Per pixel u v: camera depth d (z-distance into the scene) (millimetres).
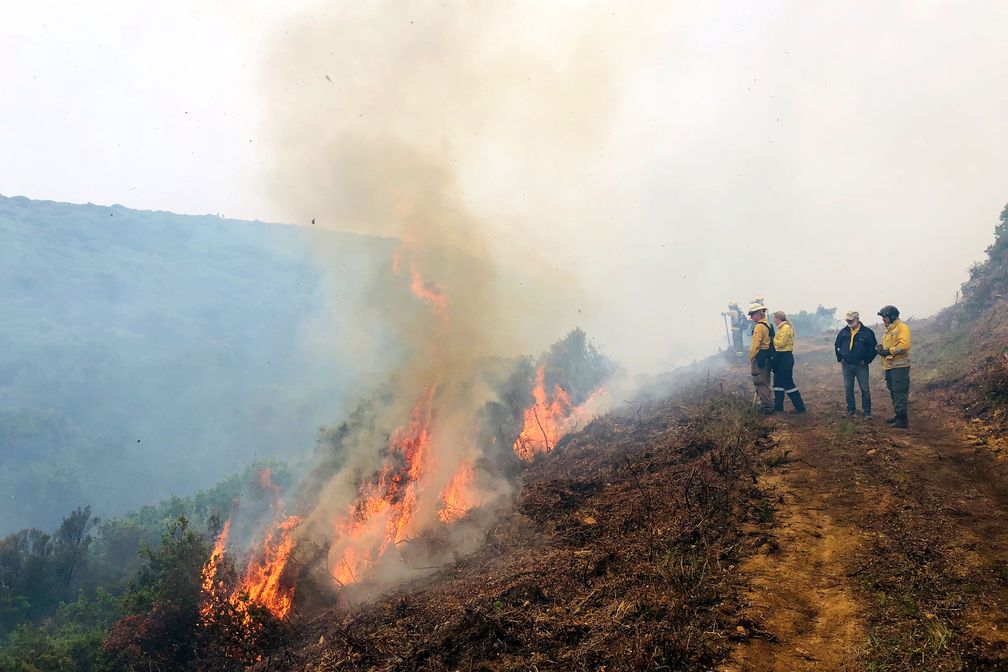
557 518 7539
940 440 8094
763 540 5625
